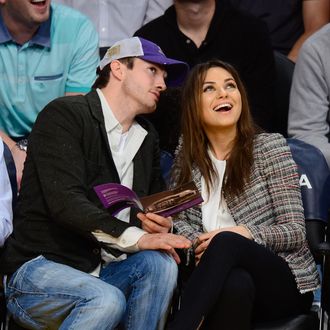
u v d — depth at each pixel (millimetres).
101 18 15297
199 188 11086
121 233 9867
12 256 10281
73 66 13219
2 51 12883
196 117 11109
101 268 10430
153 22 14328
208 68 11133
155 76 10836
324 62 13602
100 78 10922
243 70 14031
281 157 10953
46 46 12945
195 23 14008
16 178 10977
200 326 9797
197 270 9867
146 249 9945
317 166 11570
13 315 10234
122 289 10109
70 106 10445
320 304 10719
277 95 14352
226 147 11172
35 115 13055
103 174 10461
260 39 14070
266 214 10875
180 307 9789
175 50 14070
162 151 11867
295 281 10516
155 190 11047
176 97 12211
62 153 10164
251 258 10055
